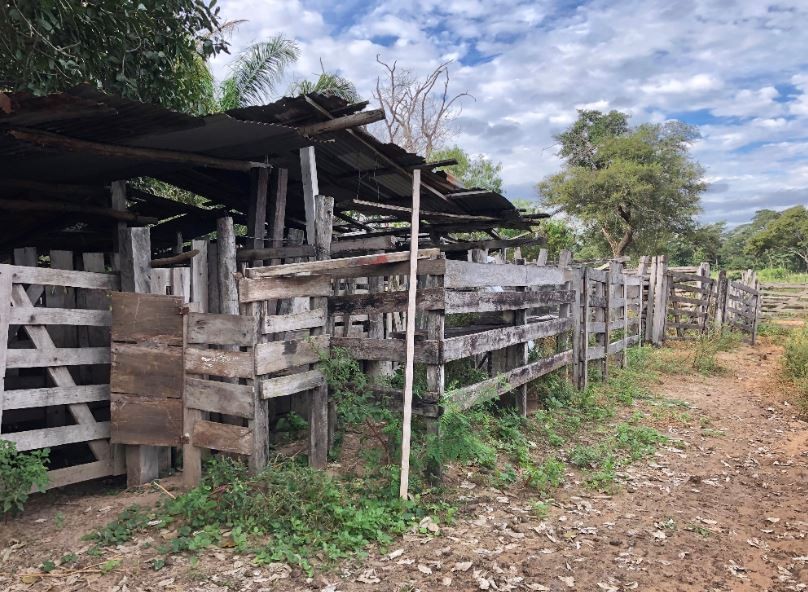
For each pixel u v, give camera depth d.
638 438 7.55
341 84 14.20
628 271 18.23
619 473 6.31
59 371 5.29
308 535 4.33
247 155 7.12
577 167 42.28
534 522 4.94
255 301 4.94
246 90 13.85
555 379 8.83
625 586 3.99
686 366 12.73
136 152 6.10
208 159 6.88
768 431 8.23
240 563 4.02
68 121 5.02
